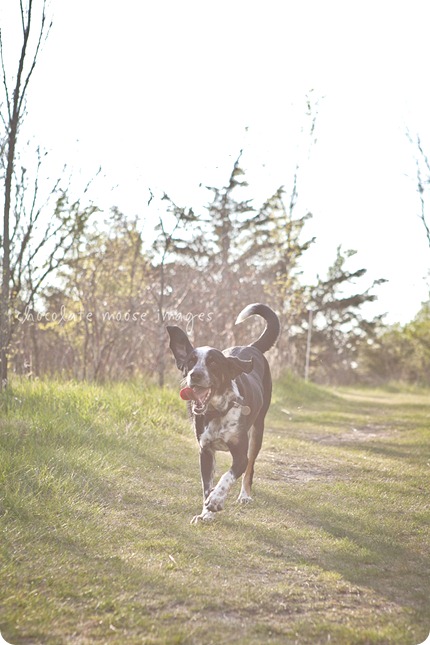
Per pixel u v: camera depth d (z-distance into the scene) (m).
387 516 6.22
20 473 5.96
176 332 6.13
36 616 3.84
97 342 12.20
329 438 10.88
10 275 9.38
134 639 3.63
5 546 4.70
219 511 5.90
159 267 13.28
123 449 7.61
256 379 6.68
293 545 5.26
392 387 33.22
